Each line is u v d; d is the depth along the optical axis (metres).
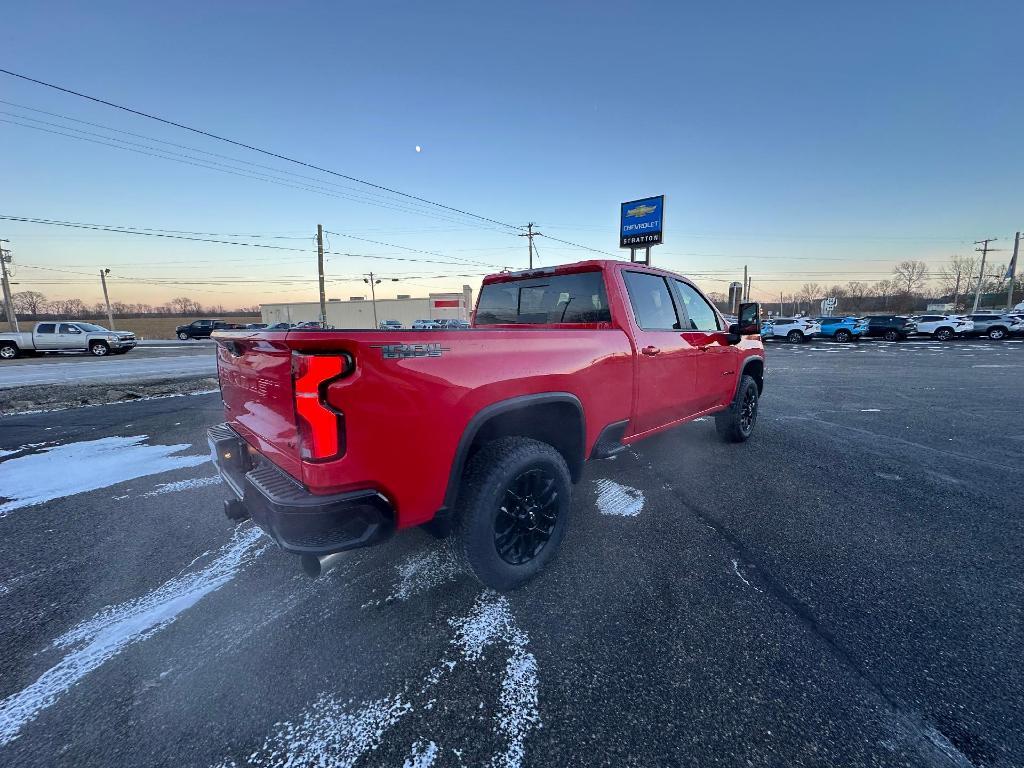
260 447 2.12
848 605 2.19
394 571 2.52
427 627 2.06
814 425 5.96
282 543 1.72
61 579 2.45
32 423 6.17
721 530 2.97
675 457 4.55
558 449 2.77
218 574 2.50
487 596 2.28
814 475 4.02
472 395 2.06
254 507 1.94
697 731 1.52
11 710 1.62
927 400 7.89
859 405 7.44
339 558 1.86
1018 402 7.65
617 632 2.01
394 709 1.63
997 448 4.86
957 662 1.81
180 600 2.27
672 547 2.76
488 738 1.51
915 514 3.21
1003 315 28.38
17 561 2.63
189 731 1.54
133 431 5.72
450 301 62.91
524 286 3.71
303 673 1.80
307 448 1.67
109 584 2.41
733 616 2.11
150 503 3.46
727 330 4.49
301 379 1.64
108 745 1.49
